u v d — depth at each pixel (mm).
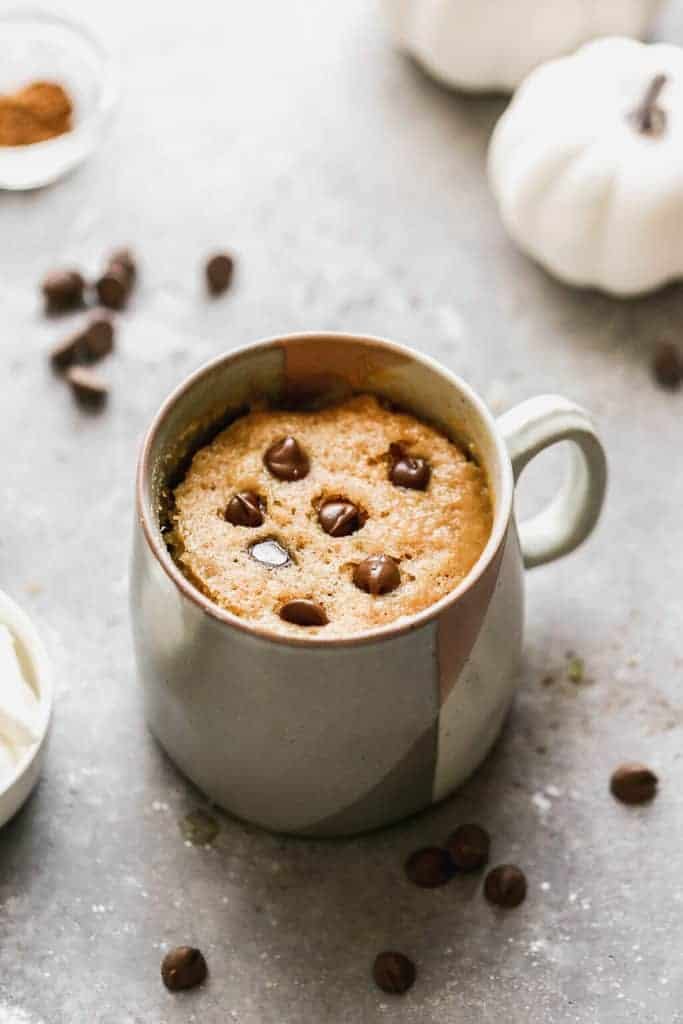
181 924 637
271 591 616
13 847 648
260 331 768
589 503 666
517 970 631
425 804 650
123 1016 621
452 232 800
